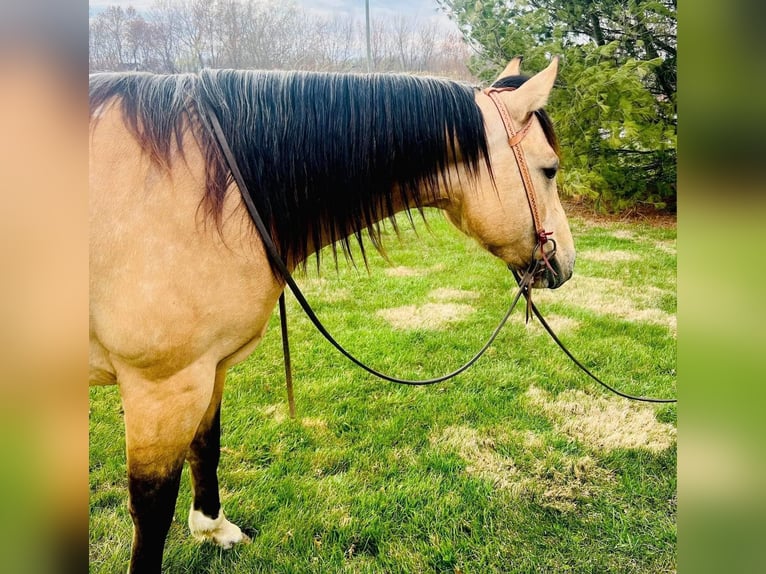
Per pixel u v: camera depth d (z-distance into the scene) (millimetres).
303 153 1562
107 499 2279
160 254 1333
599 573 1935
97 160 1323
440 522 2156
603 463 2541
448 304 4590
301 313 4355
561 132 6492
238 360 1642
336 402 3047
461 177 1728
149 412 1418
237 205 1442
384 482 2387
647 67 5840
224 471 2459
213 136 1433
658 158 6680
